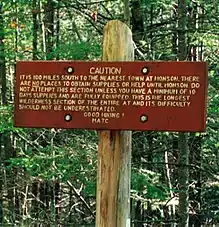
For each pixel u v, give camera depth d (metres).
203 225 12.30
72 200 14.02
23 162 9.44
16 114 3.81
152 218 11.80
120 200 3.84
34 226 12.02
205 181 12.23
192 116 3.54
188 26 10.49
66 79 3.75
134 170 8.82
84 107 3.71
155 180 9.18
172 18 11.31
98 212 3.87
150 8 11.27
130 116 3.64
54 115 3.76
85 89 3.72
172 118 3.57
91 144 10.00
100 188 3.86
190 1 10.64
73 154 9.44
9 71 14.82
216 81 10.58
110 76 3.68
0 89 13.90
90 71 3.72
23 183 12.95
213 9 11.09
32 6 11.96
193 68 3.55
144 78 3.62
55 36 13.40
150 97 3.61
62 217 13.80
